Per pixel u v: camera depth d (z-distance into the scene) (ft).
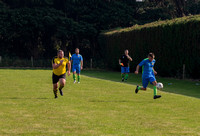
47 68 133.28
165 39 81.82
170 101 37.65
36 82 59.57
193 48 71.36
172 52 79.10
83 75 89.20
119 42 114.62
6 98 38.32
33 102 35.29
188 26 72.79
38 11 141.18
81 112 29.63
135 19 159.53
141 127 24.08
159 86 40.29
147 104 35.09
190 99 39.68
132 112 30.01
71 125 24.40
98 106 33.19
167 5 160.66
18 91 45.57
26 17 138.10
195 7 159.12
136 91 41.68
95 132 22.34
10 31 138.92
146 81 39.75
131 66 104.63
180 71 76.89
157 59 85.87
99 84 58.49
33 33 147.02
